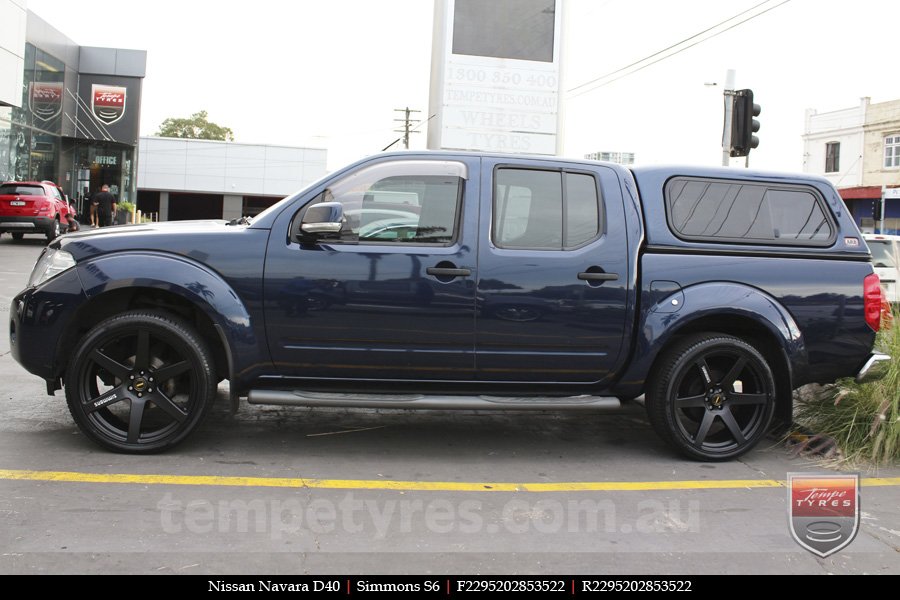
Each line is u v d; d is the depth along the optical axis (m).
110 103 35.47
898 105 37.78
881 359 5.02
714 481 4.58
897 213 38.69
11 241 23.42
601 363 4.80
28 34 28.61
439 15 15.81
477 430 5.59
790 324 4.88
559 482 4.47
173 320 4.55
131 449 4.59
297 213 4.62
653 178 4.97
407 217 4.68
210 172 54.84
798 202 5.09
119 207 35.00
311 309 4.55
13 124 27.44
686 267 4.82
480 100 15.77
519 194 4.78
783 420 5.05
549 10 15.94
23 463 4.37
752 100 10.54
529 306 4.66
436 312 4.61
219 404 5.96
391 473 4.51
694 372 4.95
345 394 4.66
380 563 3.27
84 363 4.50
